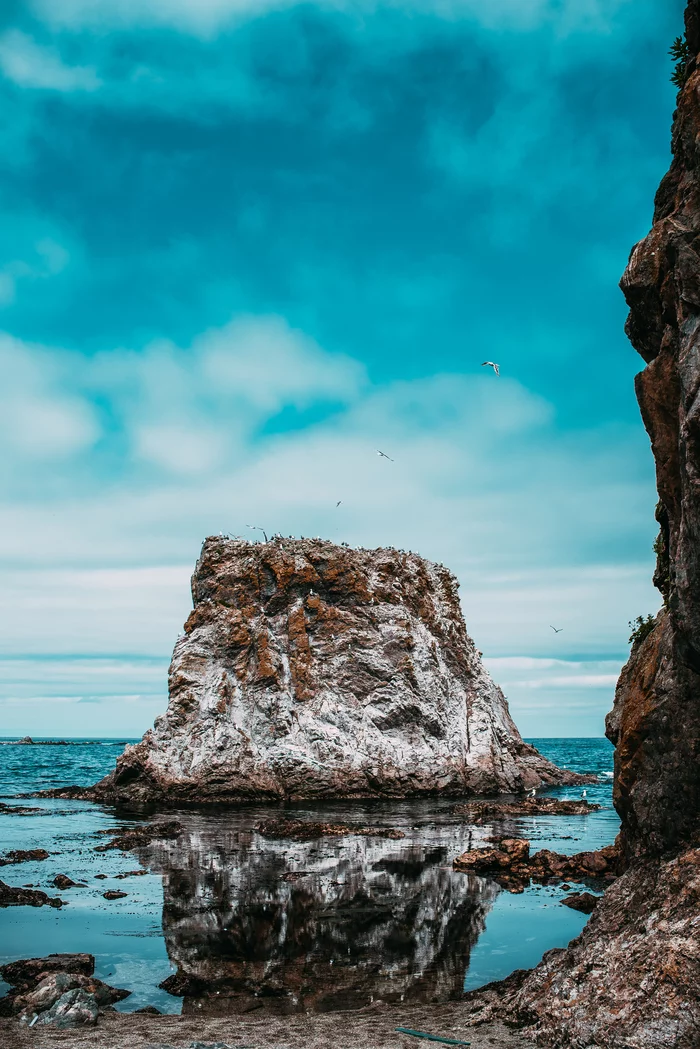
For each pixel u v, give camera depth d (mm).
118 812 42438
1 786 60906
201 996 13031
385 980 13844
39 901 19828
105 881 22641
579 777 64938
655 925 10227
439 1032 10938
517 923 17953
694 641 10836
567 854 28031
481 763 55312
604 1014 9703
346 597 57719
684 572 10859
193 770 48844
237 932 17062
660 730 12125
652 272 12953
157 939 16484
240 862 25922
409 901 20156
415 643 57812
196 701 51438
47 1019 11594
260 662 52906
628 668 15977
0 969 14117
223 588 56312
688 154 12805
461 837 32375
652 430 13000
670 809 11703
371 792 50969
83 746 189000
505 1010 11430
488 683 62000
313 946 16000
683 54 14320
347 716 53219
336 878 23141
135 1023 11531
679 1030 8867
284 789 49188
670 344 12258
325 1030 11109
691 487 10656
